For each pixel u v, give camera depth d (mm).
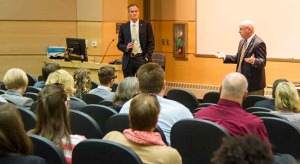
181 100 5594
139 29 7555
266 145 1481
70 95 4672
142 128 2627
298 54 8211
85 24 9539
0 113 2176
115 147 2445
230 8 8906
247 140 1483
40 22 9570
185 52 9625
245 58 6438
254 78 6430
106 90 5348
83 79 5617
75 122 3557
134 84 4406
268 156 1451
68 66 8562
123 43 7672
